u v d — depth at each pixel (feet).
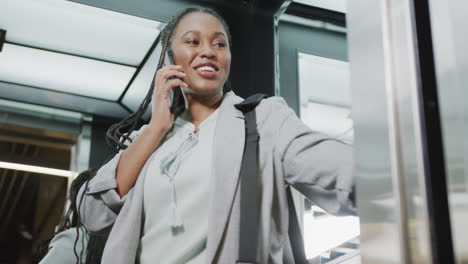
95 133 15.30
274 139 3.40
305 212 6.42
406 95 2.10
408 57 2.11
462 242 1.88
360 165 2.30
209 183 3.32
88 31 10.87
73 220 6.51
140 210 3.49
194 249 3.27
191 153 3.52
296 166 3.23
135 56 11.85
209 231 3.12
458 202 1.90
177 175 3.43
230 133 3.45
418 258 1.94
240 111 3.63
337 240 5.61
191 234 3.31
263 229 3.15
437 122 2.02
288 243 3.51
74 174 14.87
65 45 11.55
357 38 2.42
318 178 3.10
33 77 13.25
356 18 2.45
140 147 3.62
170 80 3.79
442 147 1.99
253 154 3.31
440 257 1.90
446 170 1.96
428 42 2.10
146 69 12.43
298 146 3.26
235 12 10.22
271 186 3.27
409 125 2.06
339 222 5.60
